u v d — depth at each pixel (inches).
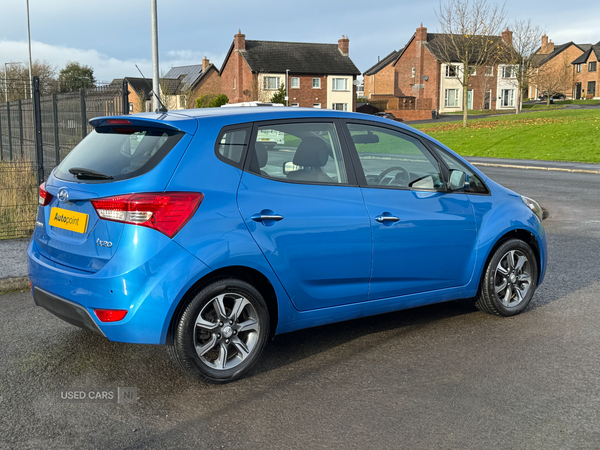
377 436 114.0
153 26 561.0
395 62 2797.7
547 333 174.1
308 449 109.0
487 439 112.7
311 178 147.6
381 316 191.5
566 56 3408.0
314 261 145.0
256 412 124.1
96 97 356.5
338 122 157.2
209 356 142.6
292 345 164.9
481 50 1612.9
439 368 148.1
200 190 129.0
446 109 2630.4
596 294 215.6
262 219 135.9
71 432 114.9
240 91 2581.2
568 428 117.1
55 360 151.3
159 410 124.7
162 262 123.3
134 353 156.4
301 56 2603.3
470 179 182.5
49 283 136.1
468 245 175.8
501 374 144.2
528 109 2532.0
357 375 143.9
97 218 127.1
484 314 193.2
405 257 162.1
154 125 135.2
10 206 340.5
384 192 159.2
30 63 1503.4
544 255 197.2
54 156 437.4
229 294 135.3
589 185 580.1
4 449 108.0
